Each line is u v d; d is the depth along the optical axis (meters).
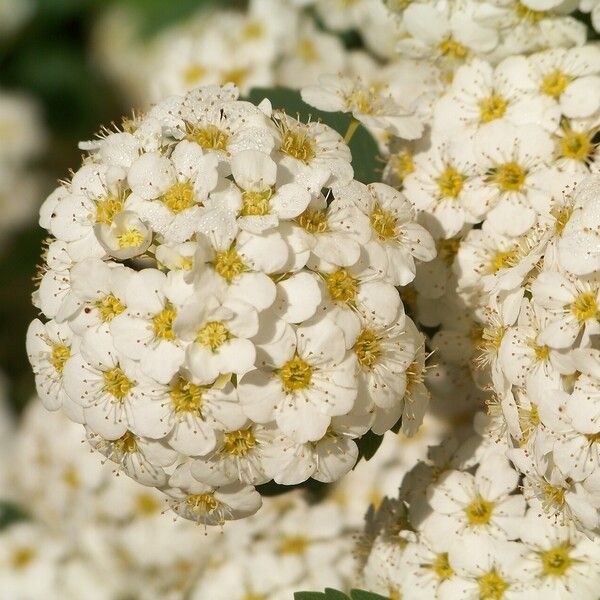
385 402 0.18
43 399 0.19
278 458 0.18
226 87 0.19
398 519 0.20
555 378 0.18
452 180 0.20
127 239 0.18
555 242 0.18
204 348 0.17
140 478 0.18
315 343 0.18
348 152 0.19
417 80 0.21
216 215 0.18
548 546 0.19
